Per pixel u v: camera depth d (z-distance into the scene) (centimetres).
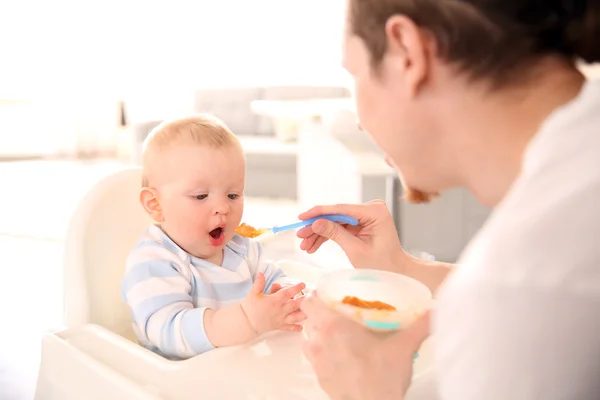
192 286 83
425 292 61
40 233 313
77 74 608
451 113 47
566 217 35
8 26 571
